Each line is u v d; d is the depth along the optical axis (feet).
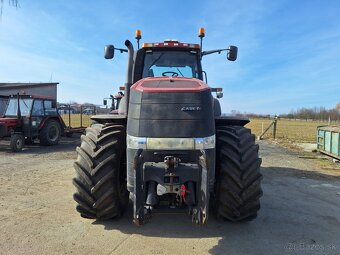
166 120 13.10
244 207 14.67
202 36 20.29
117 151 14.88
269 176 28.07
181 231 14.73
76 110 71.46
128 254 12.50
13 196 19.71
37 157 35.29
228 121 16.90
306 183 25.64
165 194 12.78
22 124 43.52
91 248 12.93
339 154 37.17
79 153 14.89
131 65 16.01
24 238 13.73
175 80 14.74
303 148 51.24
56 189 21.38
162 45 18.15
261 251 13.06
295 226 15.84
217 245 13.46
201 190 12.42
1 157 35.27
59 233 14.29
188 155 13.04
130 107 13.76
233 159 14.52
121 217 16.16
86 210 14.76
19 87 88.38
